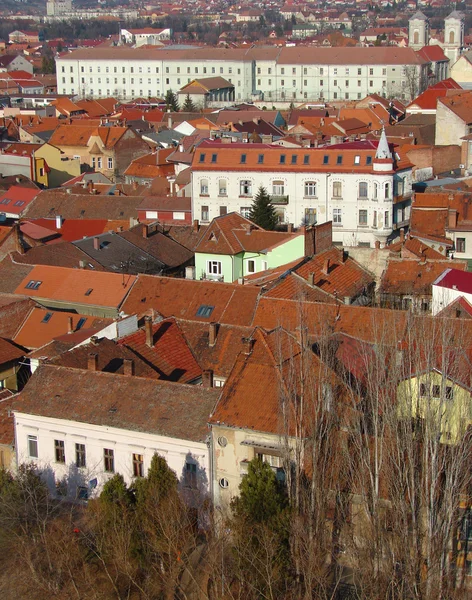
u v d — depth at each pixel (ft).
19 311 320.29
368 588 179.32
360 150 479.41
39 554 213.05
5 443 249.55
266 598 177.27
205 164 497.87
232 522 197.26
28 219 476.13
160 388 238.48
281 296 310.04
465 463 187.62
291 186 488.02
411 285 336.08
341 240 485.15
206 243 399.65
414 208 442.09
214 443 226.17
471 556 198.29
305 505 195.72
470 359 222.28
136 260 396.98
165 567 204.54
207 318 310.04
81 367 254.47
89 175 607.78
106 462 237.45
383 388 201.16
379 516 186.19
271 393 226.38
